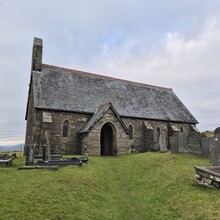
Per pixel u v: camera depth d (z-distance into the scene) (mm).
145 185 11906
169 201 9031
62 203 8195
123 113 29062
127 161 18891
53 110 24234
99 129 23812
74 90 28344
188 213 7637
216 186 9383
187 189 9805
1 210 7102
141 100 33969
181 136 19938
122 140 24969
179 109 37594
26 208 7391
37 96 24516
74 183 10719
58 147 23922
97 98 29188
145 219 8031
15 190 9062
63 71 30297
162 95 38719
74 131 25297
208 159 16703
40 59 28594
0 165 14492
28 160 15055
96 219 7562
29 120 29141
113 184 12398
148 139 29406
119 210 8852
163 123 32750
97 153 23297
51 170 13219
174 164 15070
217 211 7227
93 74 33094
